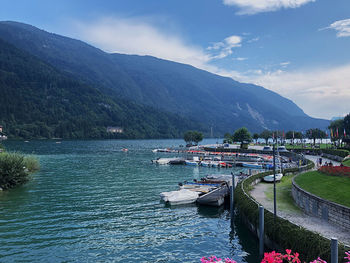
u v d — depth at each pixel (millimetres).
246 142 158000
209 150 144125
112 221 30969
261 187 42812
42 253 22500
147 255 22750
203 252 23500
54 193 44188
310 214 26266
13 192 43875
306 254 17484
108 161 98812
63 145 191375
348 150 82625
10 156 49375
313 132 150000
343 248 15508
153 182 57094
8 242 24344
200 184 51594
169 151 144625
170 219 32406
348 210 20891
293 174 57344
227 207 38562
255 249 24125
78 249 23453
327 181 30656
